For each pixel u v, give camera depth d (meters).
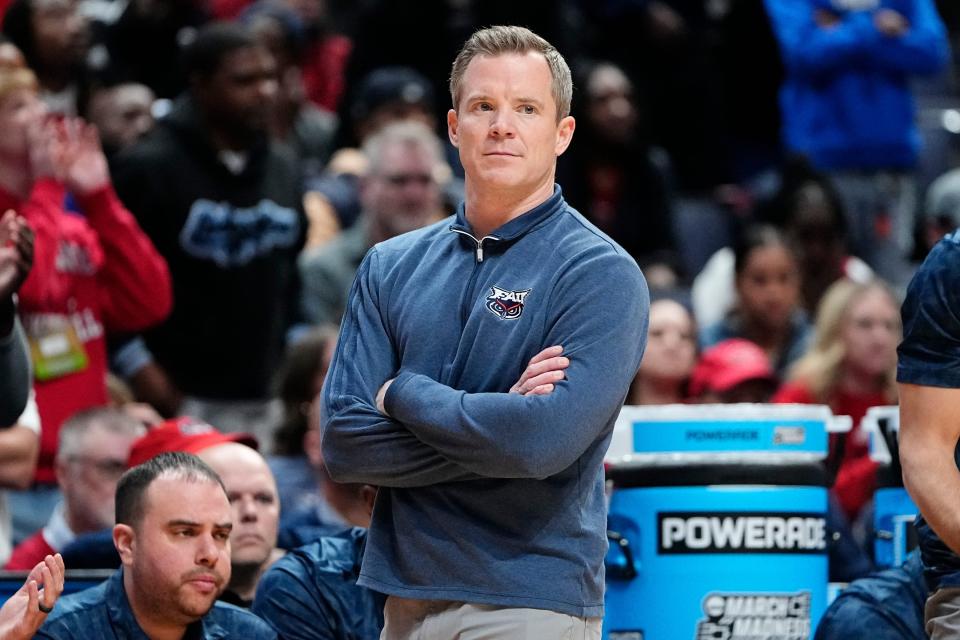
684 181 32.12
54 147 18.67
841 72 30.02
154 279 19.53
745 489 13.19
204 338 21.14
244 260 21.33
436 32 29.62
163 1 28.22
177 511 12.57
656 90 31.97
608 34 31.88
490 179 10.39
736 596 13.16
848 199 29.86
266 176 21.67
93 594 12.85
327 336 18.92
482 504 10.13
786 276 24.14
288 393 18.86
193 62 21.28
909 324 11.26
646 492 13.17
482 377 10.26
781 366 24.22
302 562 13.95
